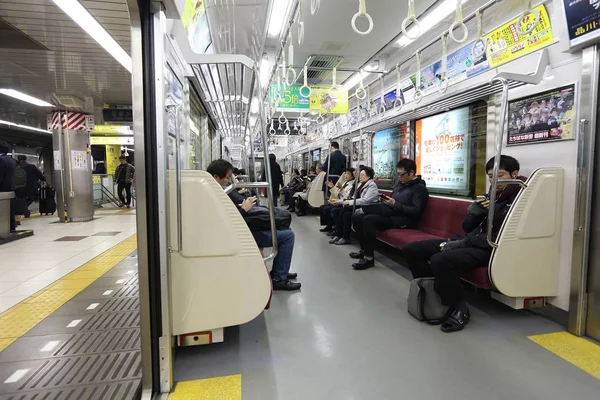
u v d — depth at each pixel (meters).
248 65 2.06
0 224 5.03
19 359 1.84
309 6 4.11
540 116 2.53
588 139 2.16
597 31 1.99
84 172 7.21
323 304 2.82
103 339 2.07
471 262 2.40
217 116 5.87
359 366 1.94
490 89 2.77
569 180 2.34
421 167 4.45
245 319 1.97
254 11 3.89
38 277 3.32
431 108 3.64
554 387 1.73
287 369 1.91
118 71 5.06
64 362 1.81
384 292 3.09
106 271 3.51
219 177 2.77
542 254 2.40
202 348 2.15
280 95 4.55
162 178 1.65
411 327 2.41
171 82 2.04
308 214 8.74
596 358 1.99
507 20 2.82
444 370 1.89
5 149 5.42
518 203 2.33
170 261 1.75
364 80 6.58
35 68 4.91
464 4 3.64
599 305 2.18
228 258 1.91
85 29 3.62
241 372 1.89
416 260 2.84
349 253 4.50
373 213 4.00
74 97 6.62
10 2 3.06
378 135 5.71
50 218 7.93
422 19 4.30
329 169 6.59
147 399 1.61
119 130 10.67
